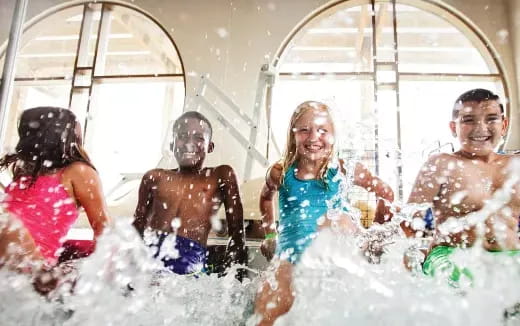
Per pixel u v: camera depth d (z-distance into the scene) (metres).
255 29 3.89
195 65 3.85
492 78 3.60
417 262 1.16
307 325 0.84
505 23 3.68
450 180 1.33
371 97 3.66
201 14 3.99
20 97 6.56
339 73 3.65
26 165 1.23
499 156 1.33
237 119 3.64
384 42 5.39
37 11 4.16
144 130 9.65
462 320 0.79
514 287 0.94
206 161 3.50
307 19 3.89
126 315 0.90
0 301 0.90
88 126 3.84
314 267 1.13
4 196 1.19
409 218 1.36
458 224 1.27
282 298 1.01
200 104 3.05
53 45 7.05
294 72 3.74
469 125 1.34
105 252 1.21
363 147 2.01
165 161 3.22
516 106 3.46
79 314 0.88
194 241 1.47
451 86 3.80
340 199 1.38
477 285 0.96
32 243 1.12
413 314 0.82
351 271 1.08
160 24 4.01
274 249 1.48
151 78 3.89
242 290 1.11
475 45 3.76
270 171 1.56
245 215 2.36
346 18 5.35
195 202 1.54
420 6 3.83
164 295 1.04
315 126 1.42
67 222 1.22
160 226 1.50
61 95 7.80
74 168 1.25
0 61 4.06
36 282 1.01
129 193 3.62
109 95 9.88
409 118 4.36
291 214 1.35
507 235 1.22
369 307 0.86
